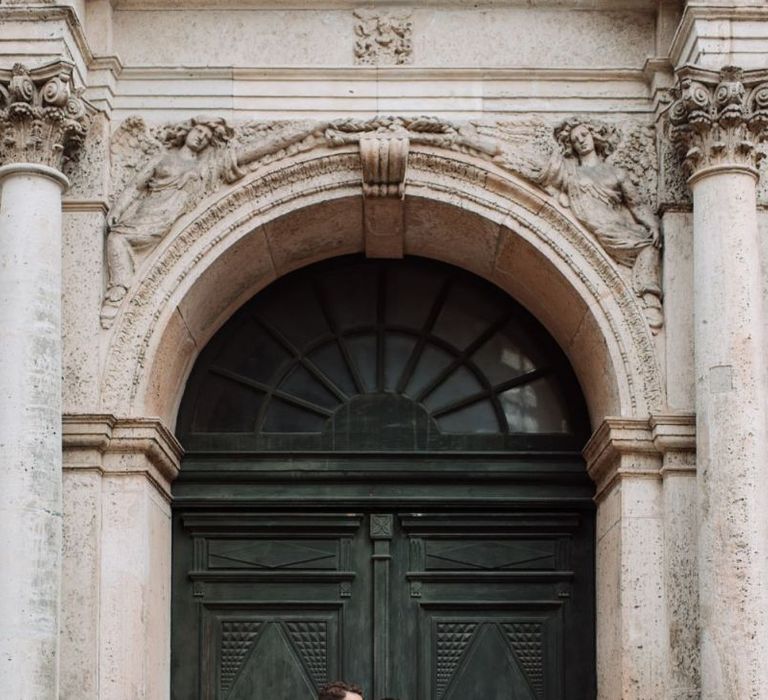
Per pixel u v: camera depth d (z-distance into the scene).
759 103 9.82
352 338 11.38
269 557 11.05
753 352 9.65
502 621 10.98
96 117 10.34
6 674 9.13
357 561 11.05
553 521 11.07
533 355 11.35
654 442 10.09
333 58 10.54
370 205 10.55
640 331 10.24
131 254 10.30
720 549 9.45
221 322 11.20
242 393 11.27
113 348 10.19
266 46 10.55
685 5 10.12
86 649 9.81
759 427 9.58
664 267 10.30
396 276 11.42
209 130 10.41
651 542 10.06
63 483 9.99
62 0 9.95
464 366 11.35
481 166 10.43
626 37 10.58
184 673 10.91
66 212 10.27
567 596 11.00
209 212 10.38
